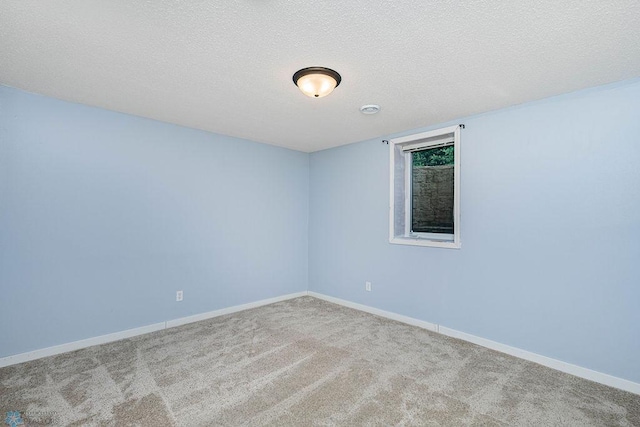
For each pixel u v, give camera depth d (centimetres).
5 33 170
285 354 265
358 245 404
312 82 208
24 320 252
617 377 221
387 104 271
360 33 167
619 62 197
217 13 151
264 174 422
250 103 271
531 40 173
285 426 175
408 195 376
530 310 262
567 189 245
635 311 216
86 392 207
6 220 245
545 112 256
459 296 306
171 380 222
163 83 233
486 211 288
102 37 174
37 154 258
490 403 198
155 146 323
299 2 143
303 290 471
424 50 184
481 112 290
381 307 375
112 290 296
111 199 296
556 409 193
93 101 271
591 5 143
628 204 220
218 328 329
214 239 371
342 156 428
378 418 182
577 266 240
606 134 229
